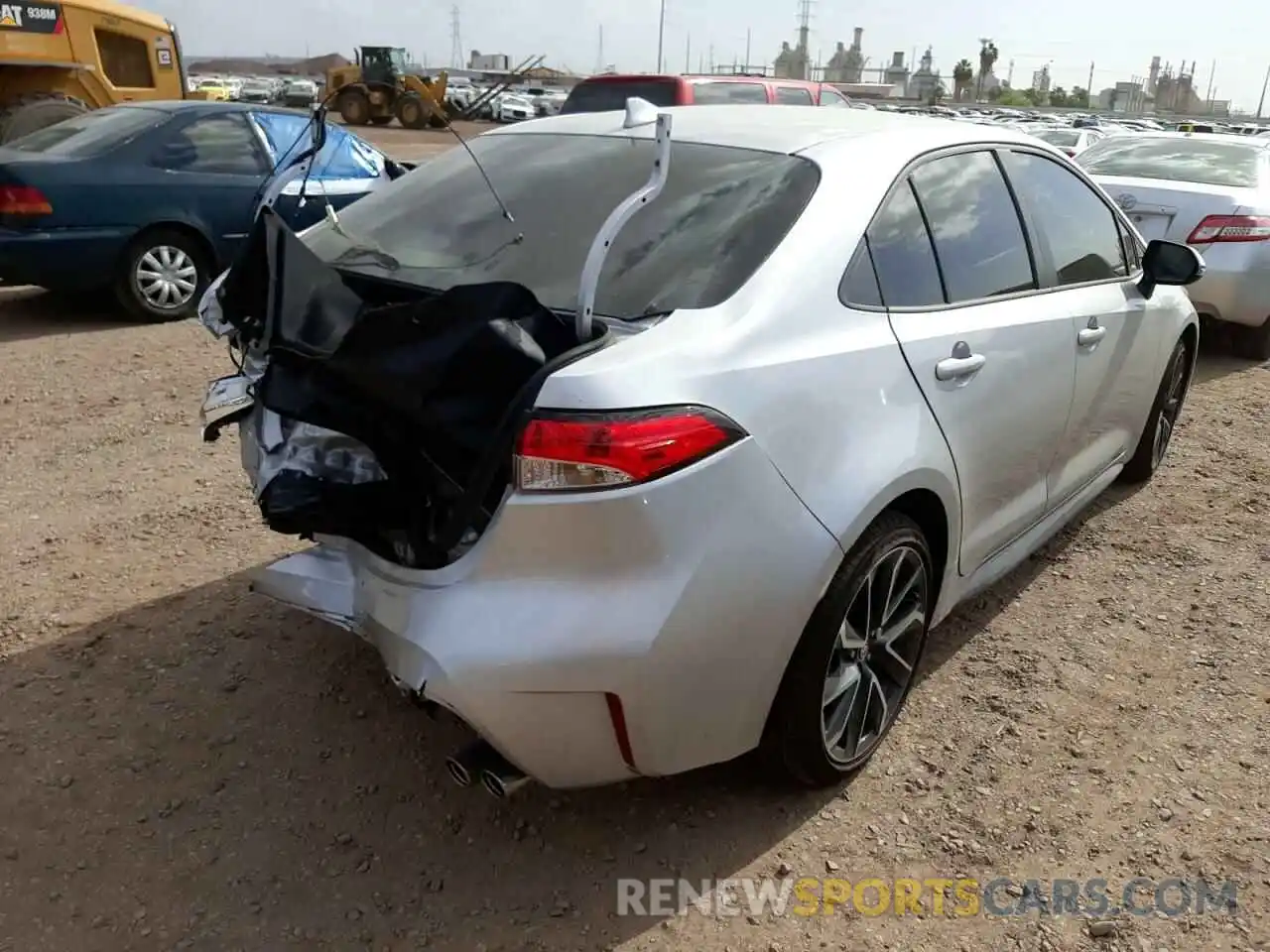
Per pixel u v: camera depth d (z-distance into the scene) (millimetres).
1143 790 2967
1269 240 7109
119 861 2646
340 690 3344
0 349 6984
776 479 2438
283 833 2758
